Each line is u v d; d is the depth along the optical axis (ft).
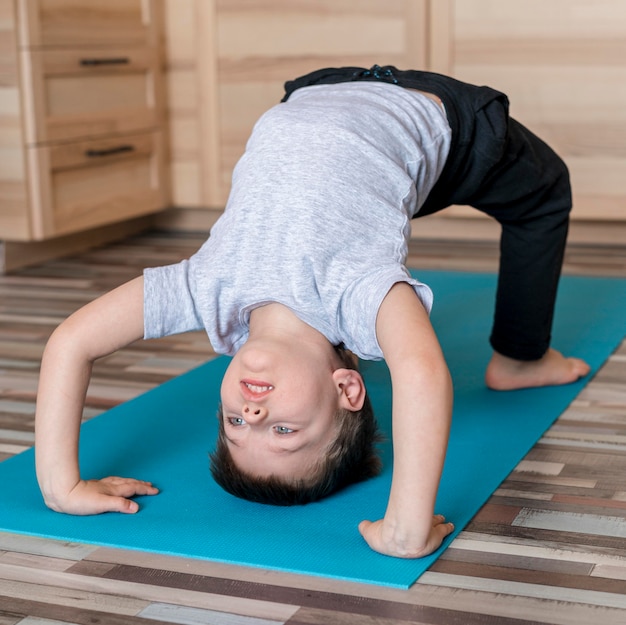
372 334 3.82
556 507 4.29
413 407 3.60
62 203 9.57
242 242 4.17
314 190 4.16
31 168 9.17
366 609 3.44
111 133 10.12
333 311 3.94
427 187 4.72
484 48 9.75
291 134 4.40
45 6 9.13
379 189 4.27
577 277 8.57
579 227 10.12
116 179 10.31
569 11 9.45
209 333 4.21
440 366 3.62
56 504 4.20
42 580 3.70
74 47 9.53
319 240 4.04
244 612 3.44
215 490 4.45
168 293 4.20
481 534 4.03
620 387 5.90
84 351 4.17
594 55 9.45
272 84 10.47
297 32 10.25
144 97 10.63
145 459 4.83
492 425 5.26
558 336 6.88
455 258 9.53
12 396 5.98
